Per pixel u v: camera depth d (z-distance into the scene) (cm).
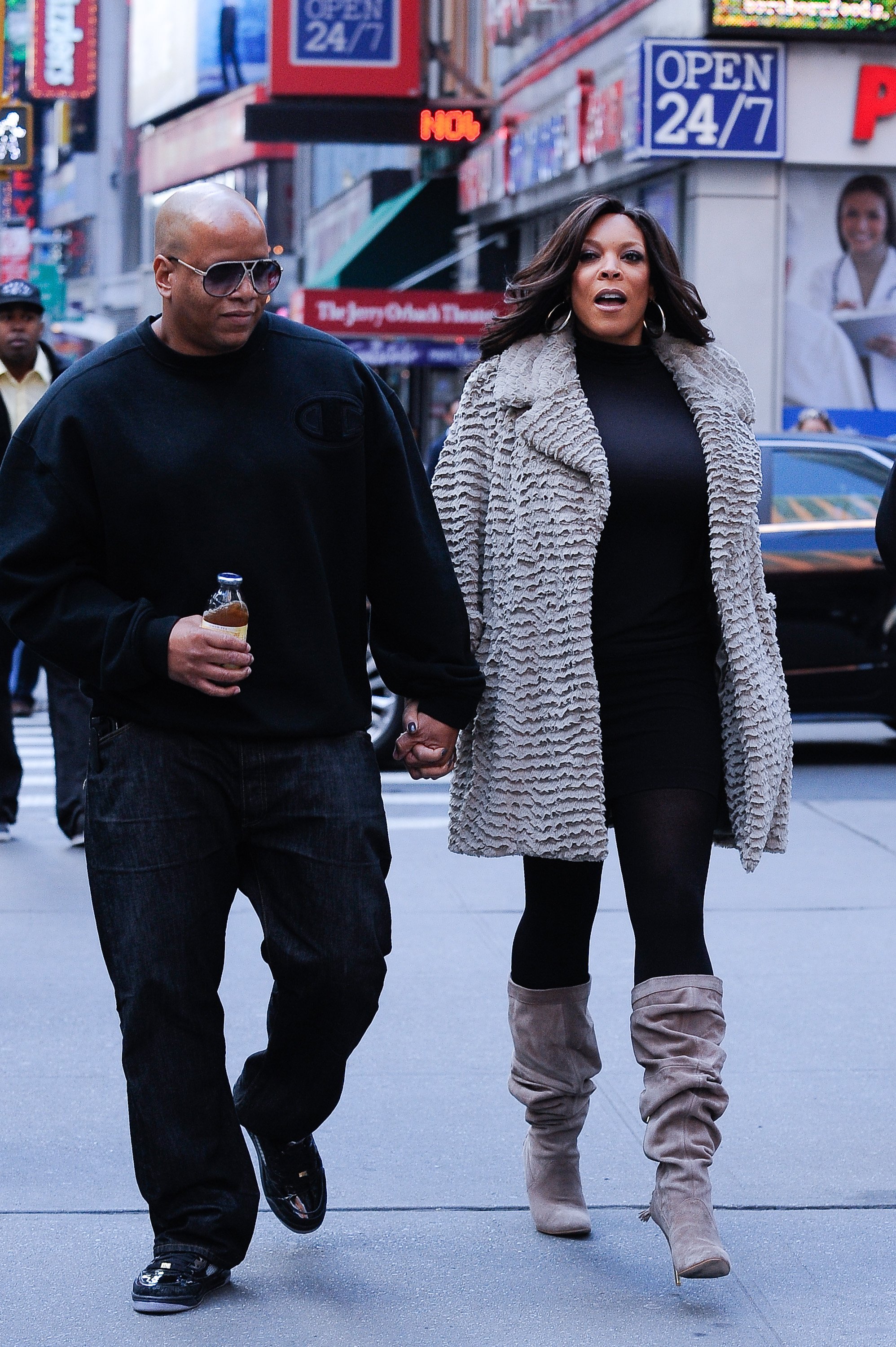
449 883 888
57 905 834
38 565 409
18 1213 473
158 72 6412
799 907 832
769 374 1961
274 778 415
